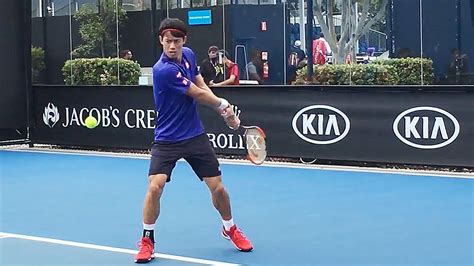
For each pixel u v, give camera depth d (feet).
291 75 40.83
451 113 33.65
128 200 29.07
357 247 20.79
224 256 20.06
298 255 20.02
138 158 42.11
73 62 47.57
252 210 26.43
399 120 35.06
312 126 37.65
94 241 22.24
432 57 37.06
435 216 24.80
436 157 34.19
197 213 26.04
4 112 47.52
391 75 37.91
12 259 20.17
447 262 19.06
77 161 41.45
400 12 37.63
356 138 36.35
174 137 19.67
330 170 35.88
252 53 42.04
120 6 46.21
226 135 40.34
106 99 44.93
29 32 47.83
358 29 38.70
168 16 44.73
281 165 37.91
